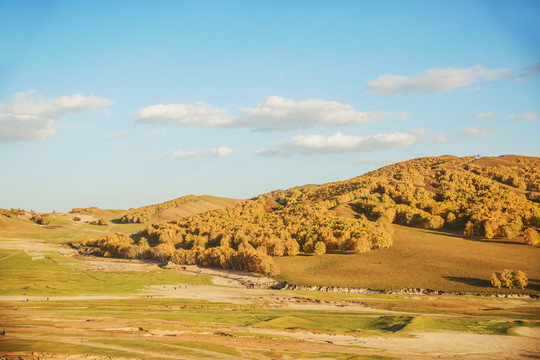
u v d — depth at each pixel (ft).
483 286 463.42
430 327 287.07
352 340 241.96
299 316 324.60
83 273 638.94
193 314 317.01
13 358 149.79
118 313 300.61
